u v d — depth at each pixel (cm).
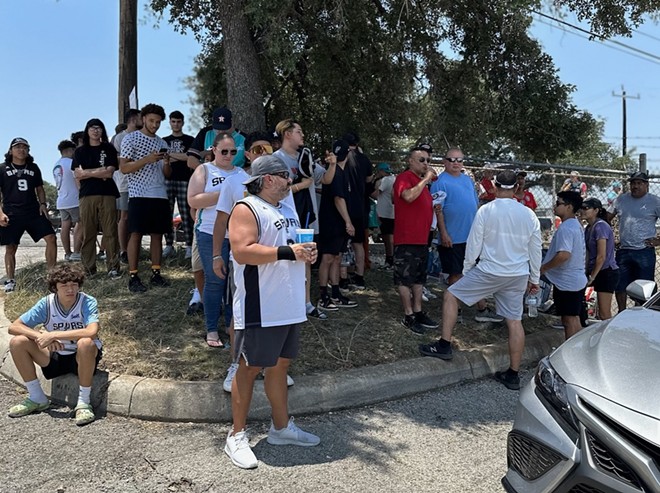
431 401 470
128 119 725
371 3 801
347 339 530
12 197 682
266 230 348
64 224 828
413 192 551
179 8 925
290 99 998
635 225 747
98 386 435
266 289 345
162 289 629
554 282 579
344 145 586
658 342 303
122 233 758
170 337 512
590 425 257
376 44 836
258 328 344
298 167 548
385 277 784
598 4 704
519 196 834
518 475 294
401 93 874
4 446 378
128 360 470
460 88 805
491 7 755
